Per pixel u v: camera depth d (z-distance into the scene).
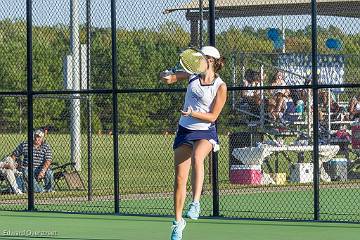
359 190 47.28
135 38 47.66
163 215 35.16
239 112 51.56
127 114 55.22
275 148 49.19
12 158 45.16
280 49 51.09
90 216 35.31
